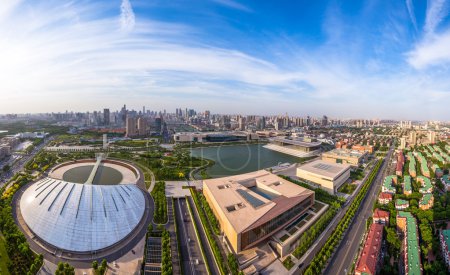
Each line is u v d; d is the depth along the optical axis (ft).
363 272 285.23
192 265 313.12
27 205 397.39
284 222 391.24
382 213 421.18
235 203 401.90
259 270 306.55
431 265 316.19
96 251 323.37
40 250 319.68
